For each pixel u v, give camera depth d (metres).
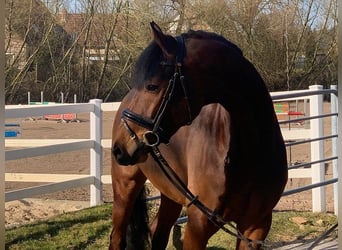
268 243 4.98
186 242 2.75
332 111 6.14
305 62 23.45
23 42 23.64
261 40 22.58
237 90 2.52
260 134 2.63
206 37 2.59
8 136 13.80
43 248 4.75
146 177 3.58
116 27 24.72
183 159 2.87
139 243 3.87
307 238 5.29
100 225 5.41
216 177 2.59
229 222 2.71
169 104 2.36
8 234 5.12
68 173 8.98
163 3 22.44
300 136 6.47
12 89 23.95
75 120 21.55
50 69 26.16
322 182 5.92
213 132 2.65
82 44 26.12
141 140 2.39
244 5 22.05
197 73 2.40
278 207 6.74
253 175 2.61
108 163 10.16
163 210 3.91
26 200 7.11
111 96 26.42
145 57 2.39
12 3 22.70
